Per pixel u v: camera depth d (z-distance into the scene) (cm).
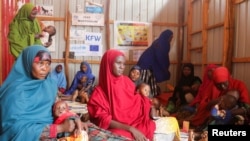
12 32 416
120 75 248
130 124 244
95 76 701
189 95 452
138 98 255
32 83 189
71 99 551
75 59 693
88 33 695
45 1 682
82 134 189
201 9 594
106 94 245
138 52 705
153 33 713
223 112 288
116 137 211
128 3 705
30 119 182
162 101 530
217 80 330
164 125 262
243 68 418
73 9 691
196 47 612
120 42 700
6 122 175
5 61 499
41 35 432
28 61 191
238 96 315
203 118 351
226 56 447
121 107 242
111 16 701
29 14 414
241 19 426
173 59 713
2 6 479
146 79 554
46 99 194
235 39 441
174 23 713
